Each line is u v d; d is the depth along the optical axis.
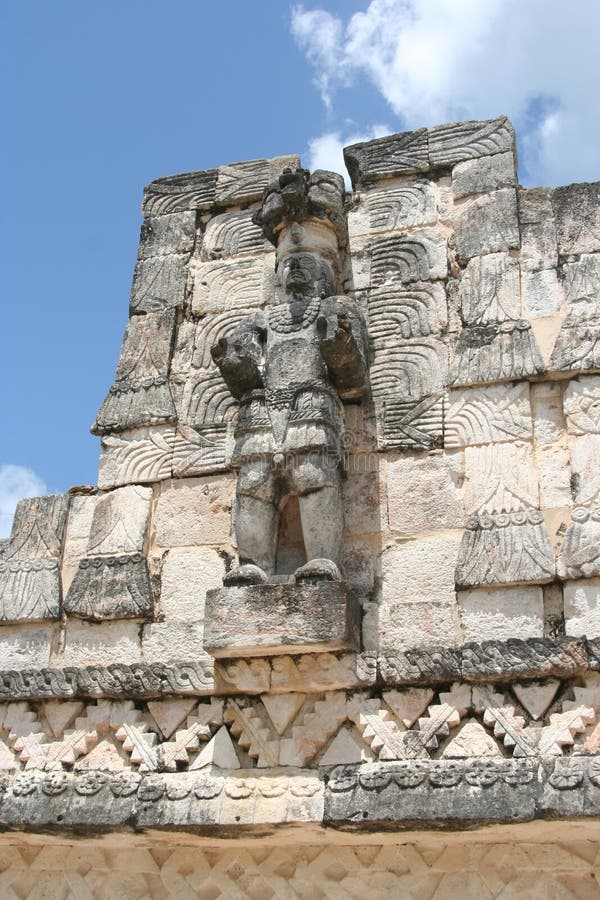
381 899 5.00
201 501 6.09
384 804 4.75
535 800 4.55
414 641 5.29
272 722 5.21
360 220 6.74
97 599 5.89
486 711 4.91
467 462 5.67
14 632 6.05
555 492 5.45
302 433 5.56
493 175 6.52
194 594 5.82
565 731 4.75
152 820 5.04
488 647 4.98
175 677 5.42
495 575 5.26
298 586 5.12
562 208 6.27
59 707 5.64
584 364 5.64
